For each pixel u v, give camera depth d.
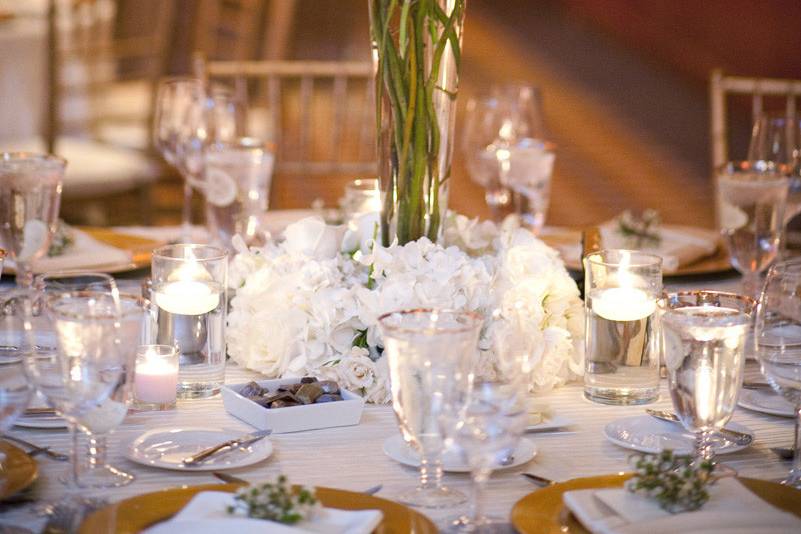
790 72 9.49
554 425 1.67
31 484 1.40
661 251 2.55
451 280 1.79
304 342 1.83
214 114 3.00
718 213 3.01
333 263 1.89
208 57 5.78
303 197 6.54
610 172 7.49
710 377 1.44
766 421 1.75
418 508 1.36
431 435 1.35
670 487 1.27
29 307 1.40
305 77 3.88
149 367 1.73
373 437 1.63
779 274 1.47
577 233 2.91
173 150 2.92
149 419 1.69
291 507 1.21
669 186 7.31
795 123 2.60
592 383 1.82
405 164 1.95
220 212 2.56
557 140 8.09
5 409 1.32
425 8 1.88
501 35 10.57
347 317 1.80
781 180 2.27
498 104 2.99
